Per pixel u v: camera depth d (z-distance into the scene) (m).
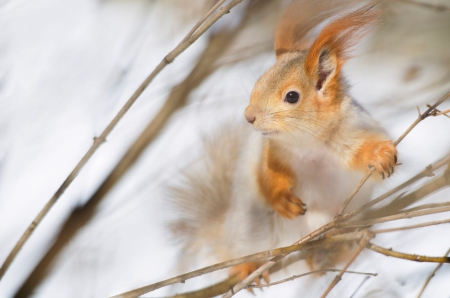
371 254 3.42
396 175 3.40
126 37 3.61
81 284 3.43
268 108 3.36
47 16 3.64
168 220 3.48
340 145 3.37
